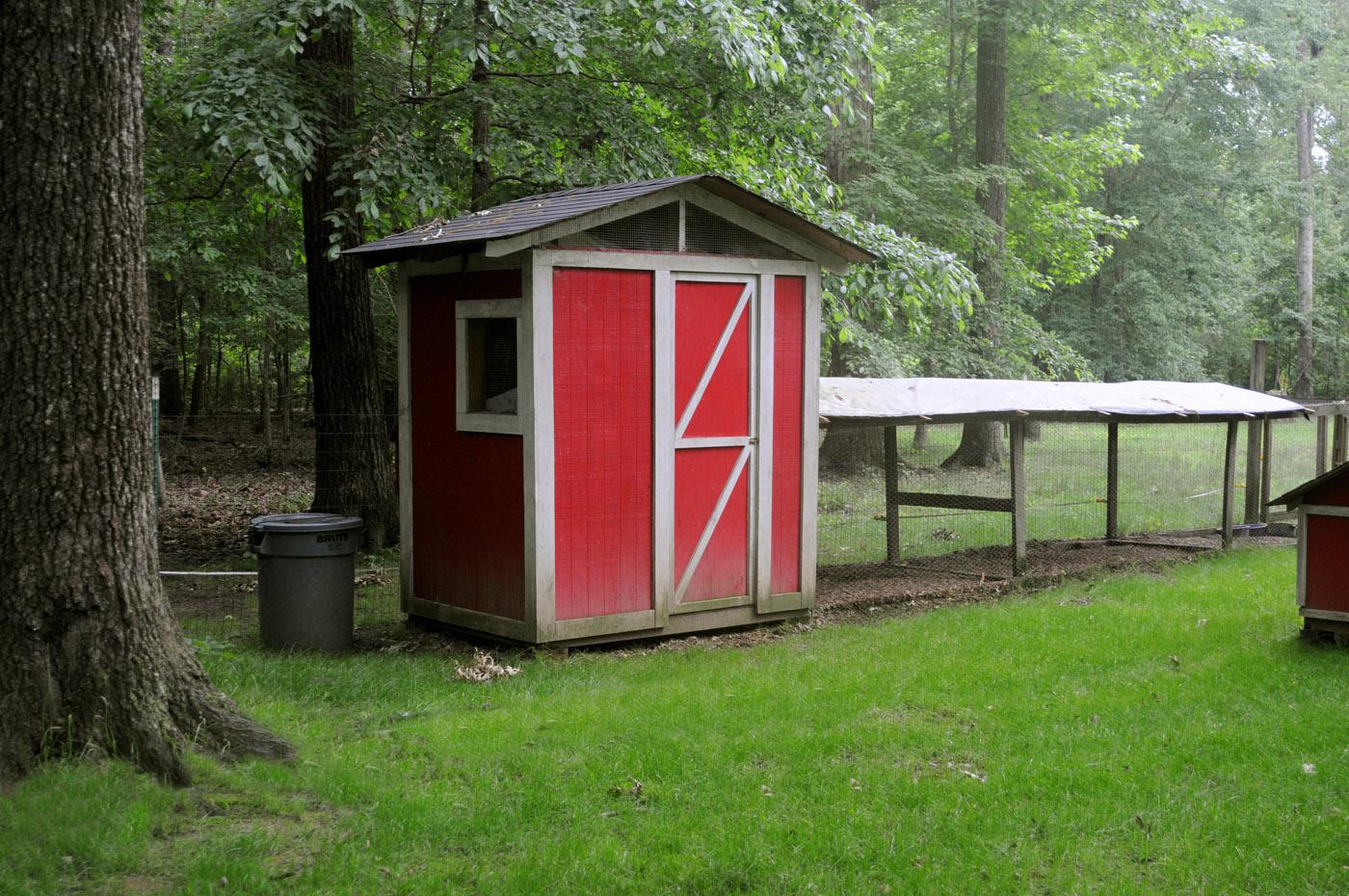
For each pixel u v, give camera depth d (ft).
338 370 41.16
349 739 20.31
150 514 18.21
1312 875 15.44
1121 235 81.46
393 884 14.73
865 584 37.11
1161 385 46.42
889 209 65.77
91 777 16.33
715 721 21.50
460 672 25.14
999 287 72.08
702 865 15.46
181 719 17.97
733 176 42.78
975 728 21.29
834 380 37.58
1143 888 15.06
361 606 33.60
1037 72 78.23
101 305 17.40
